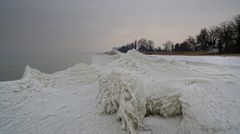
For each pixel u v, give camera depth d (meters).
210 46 55.94
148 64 11.95
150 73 10.12
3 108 6.31
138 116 4.62
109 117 5.47
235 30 46.75
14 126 5.20
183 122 4.32
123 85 5.01
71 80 11.25
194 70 11.91
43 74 11.30
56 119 5.57
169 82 6.50
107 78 6.28
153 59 13.30
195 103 4.52
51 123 5.32
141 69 10.52
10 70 19.50
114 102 5.52
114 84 5.57
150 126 4.61
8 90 7.70
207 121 3.96
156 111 5.25
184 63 14.15
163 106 5.11
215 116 4.05
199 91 5.12
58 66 23.53
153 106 5.28
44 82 10.43
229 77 9.65
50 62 30.44
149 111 5.30
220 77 9.57
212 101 4.59
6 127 5.15
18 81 8.84
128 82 4.94
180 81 6.78
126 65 11.11
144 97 5.00
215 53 46.62
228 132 3.68
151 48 72.88
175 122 4.68
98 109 5.99
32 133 4.80
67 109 6.34
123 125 4.71
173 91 5.43
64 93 8.46
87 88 9.34
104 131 4.74
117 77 5.45
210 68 13.20
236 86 7.02
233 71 12.34
